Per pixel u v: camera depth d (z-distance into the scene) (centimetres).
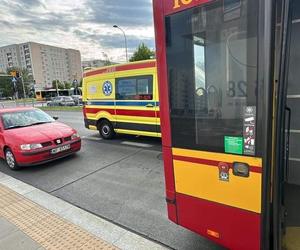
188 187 244
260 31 180
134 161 670
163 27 239
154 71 759
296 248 224
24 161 624
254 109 190
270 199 195
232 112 204
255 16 183
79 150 755
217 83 212
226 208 220
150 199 446
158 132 788
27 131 674
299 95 268
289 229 244
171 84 240
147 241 325
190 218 249
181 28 229
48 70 11344
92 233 349
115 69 865
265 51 177
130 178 550
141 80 796
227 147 210
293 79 269
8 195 493
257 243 206
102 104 938
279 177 192
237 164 206
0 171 653
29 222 385
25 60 10662
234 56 199
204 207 235
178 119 240
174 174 253
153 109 782
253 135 193
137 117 834
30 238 343
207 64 217
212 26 211
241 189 207
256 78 186
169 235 337
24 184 551
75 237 341
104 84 913
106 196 469
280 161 191
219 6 204
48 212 416
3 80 8244
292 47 262
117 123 904
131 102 840
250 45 188
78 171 617
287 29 175
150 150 772
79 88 5459
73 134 712
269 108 182
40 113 799
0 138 686
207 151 224
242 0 190
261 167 192
